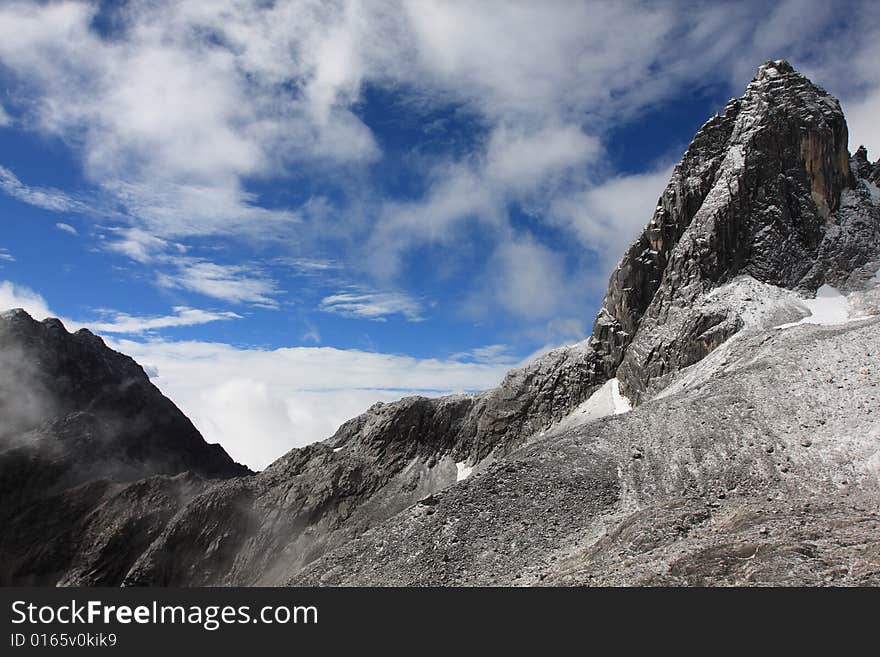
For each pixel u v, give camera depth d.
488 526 57.50
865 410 55.00
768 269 100.88
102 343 191.88
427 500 64.56
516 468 65.12
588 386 120.31
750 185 106.62
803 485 50.16
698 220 107.62
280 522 117.50
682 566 35.59
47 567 123.06
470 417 135.00
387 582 53.81
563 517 55.88
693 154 116.50
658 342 101.25
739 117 115.19
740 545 36.72
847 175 110.31
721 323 92.62
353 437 139.25
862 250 101.44
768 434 57.69
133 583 111.12
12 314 180.12
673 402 69.69
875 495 45.56
